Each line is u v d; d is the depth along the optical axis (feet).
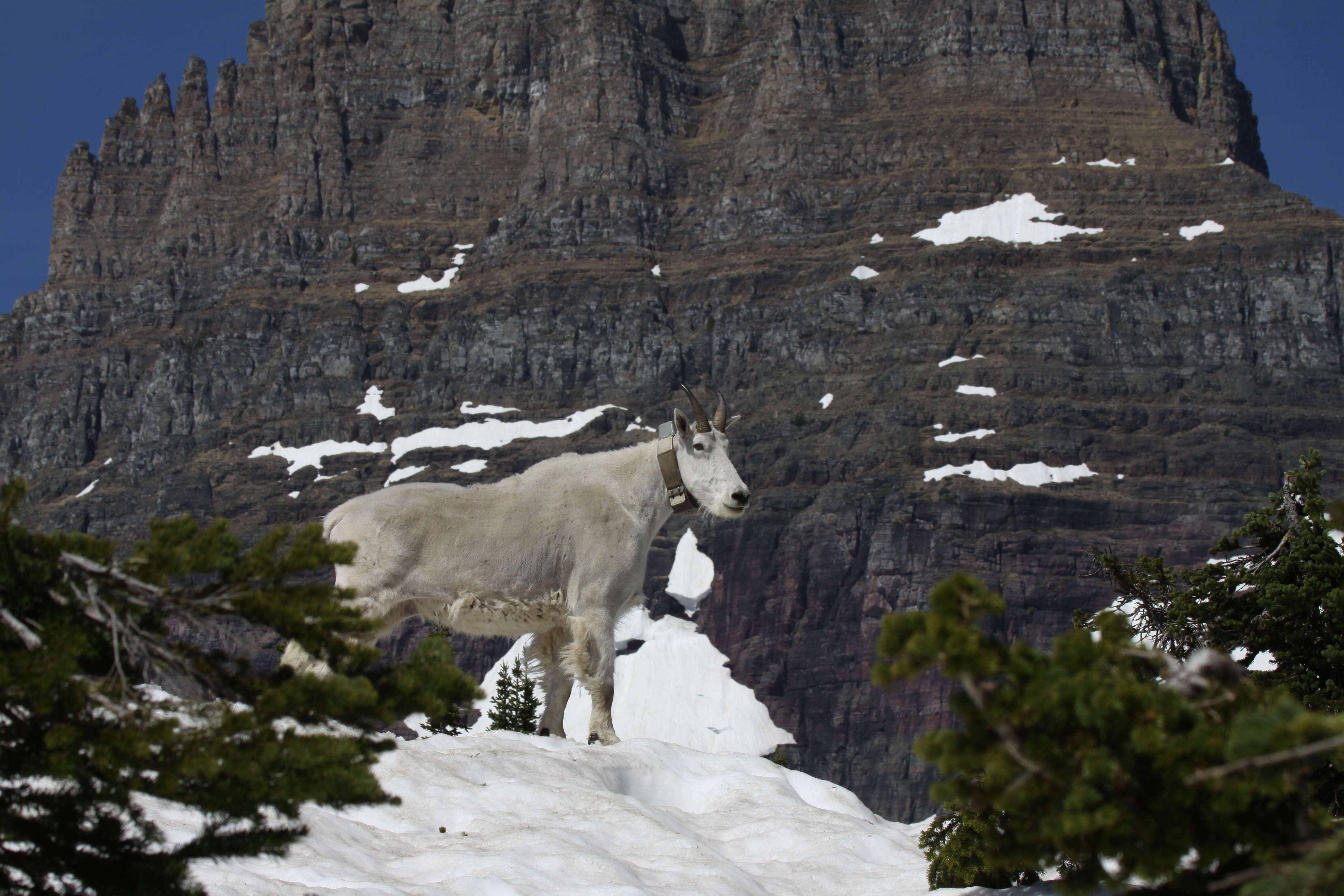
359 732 33.19
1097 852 27.27
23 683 27.58
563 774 59.11
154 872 30.22
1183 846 26.17
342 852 48.96
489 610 60.18
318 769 29.58
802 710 618.44
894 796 586.86
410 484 61.26
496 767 58.95
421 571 59.16
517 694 139.44
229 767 28.81
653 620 653.30
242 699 30.91
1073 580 618.03
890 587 628.28
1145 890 29.07
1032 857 28.43
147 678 31.45
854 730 605.73
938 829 54.24
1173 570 79.51
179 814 48.26
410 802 54.95
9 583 29.91
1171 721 26.58
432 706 31.94
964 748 27.71
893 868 55.31
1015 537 625.00
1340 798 52.19
